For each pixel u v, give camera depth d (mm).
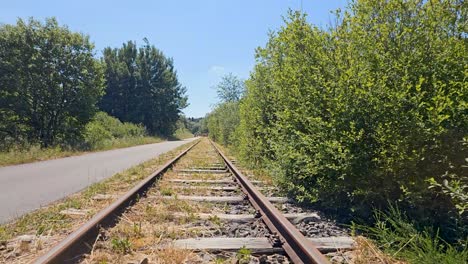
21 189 7246
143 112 64688
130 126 49219
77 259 3092
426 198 4004
